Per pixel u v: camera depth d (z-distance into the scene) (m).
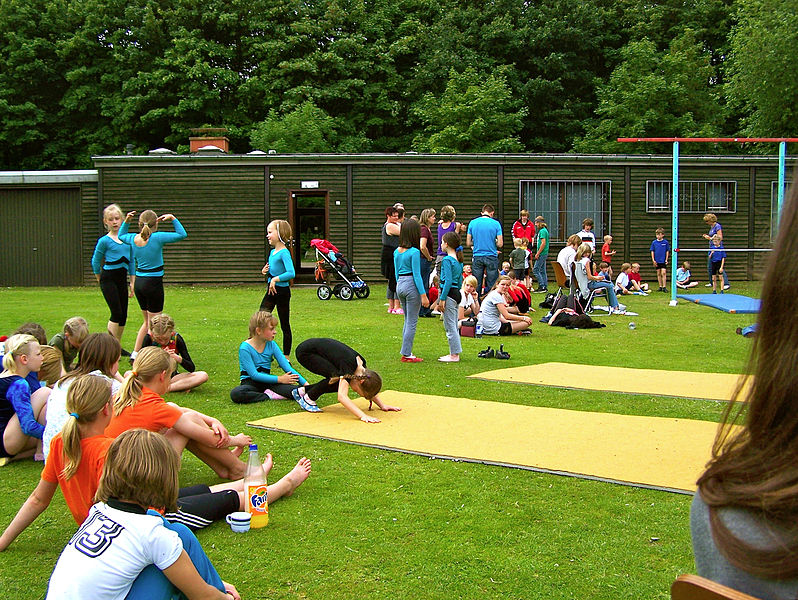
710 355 9.57
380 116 34.53
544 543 3.68
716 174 19.95
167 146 33.53
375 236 19.72
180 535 2.71
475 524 3.93
